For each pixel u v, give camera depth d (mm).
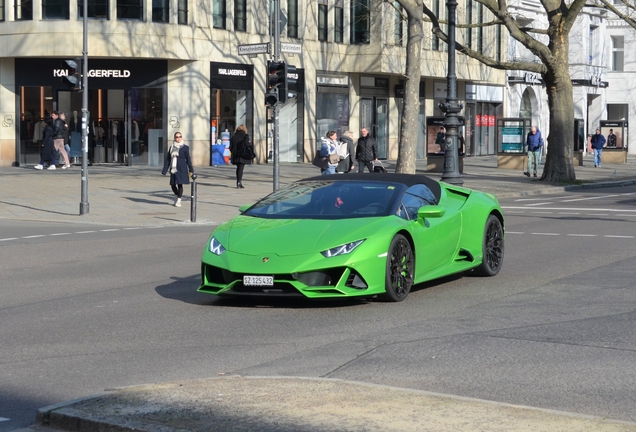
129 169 41969
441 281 13133
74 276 14281
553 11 37156
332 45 51625
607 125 57562
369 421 6070
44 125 44000
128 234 20797
